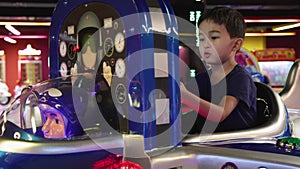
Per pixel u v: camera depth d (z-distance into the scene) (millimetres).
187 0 3414
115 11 1530
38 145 1379
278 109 1949
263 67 12258
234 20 1866
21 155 1380
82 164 1380
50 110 1565
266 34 14039
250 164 1451
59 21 2002
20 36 13781
